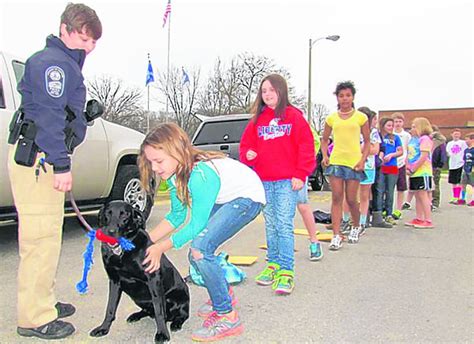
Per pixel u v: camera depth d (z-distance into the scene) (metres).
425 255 5.16
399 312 3.33
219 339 2.85
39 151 2.74
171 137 2.76
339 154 5.39
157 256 2.72
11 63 4.86
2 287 3.83
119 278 2.87
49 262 2.85
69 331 2.89
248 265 4.66
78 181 5.40
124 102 40.44
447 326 3.07
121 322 3.13
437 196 9.57
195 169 2.81
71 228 6.45
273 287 3.86
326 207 9.30
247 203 2.98
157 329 2.82
